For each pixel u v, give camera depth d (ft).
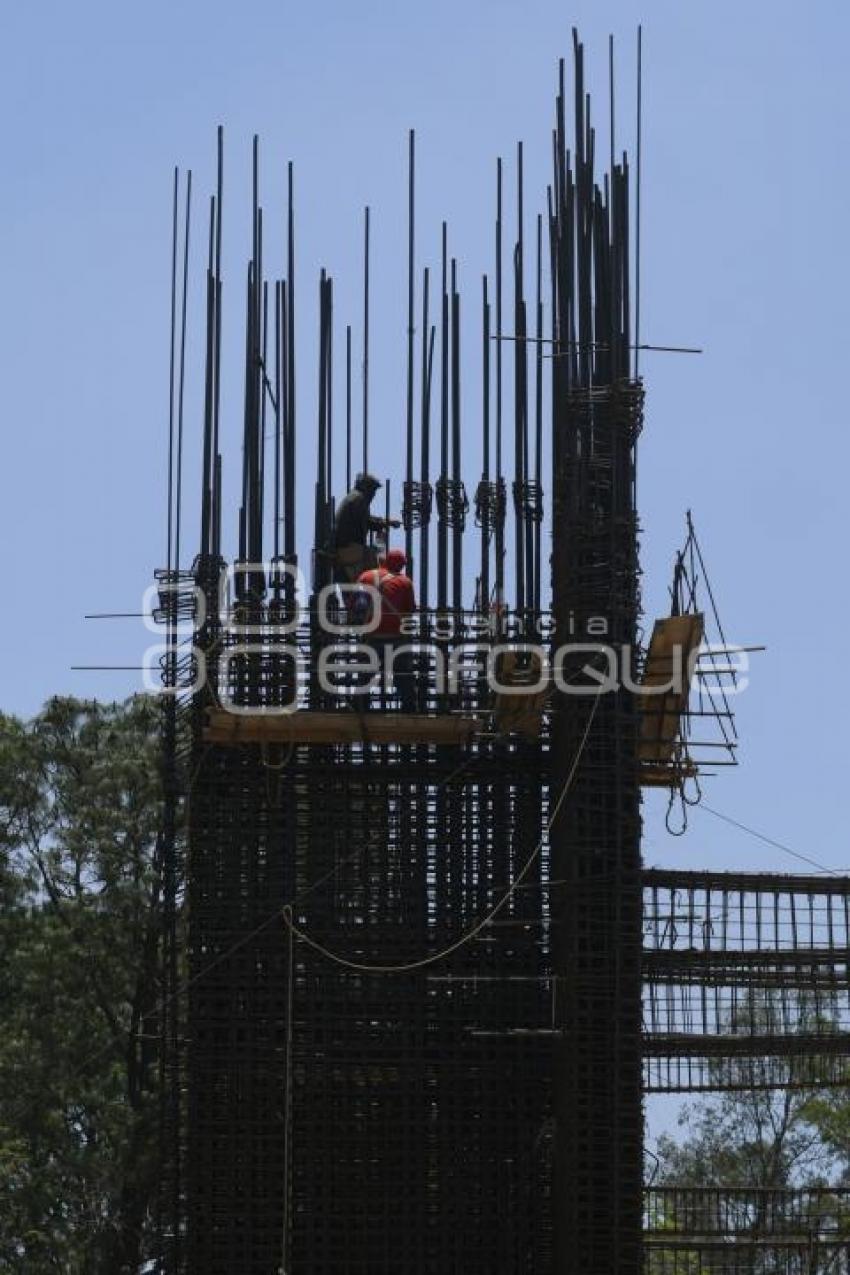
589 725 192.24
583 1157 187.01
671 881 197.98
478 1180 195.62
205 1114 195.93
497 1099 196.75
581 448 198.90
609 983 189.78
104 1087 331.16
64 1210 325.42
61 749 347.77
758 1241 208.54
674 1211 218.38
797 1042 199.82
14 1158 322.75
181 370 214.28
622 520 197.67
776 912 198.80
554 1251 193.57
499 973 199.11
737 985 197.47
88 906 335.47
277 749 202.18
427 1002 198.49
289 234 210.18
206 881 200.54
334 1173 195.42
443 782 202.59
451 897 200.95
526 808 202.49
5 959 345.31
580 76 205.05
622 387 198.90
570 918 190.70
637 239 204.03
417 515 206.90
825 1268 213.46
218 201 212.02
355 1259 193.98
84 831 339.77
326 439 209.87
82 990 334.24
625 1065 188.65
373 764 203.31
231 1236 193.47
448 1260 194.08
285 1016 197.36
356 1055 197.16
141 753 342.44
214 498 207.82
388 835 201.77
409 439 207.31
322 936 199.62
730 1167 367.45
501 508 206.08
